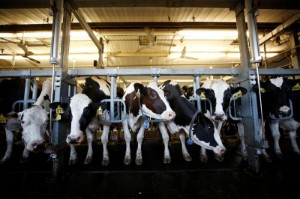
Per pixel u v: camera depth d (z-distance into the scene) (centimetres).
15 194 223
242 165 316
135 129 363
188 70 317
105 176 276
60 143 270
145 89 314
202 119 298
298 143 487
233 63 881
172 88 354
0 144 485
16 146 468
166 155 346
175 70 315
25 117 263
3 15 489
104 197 215
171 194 221
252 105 285
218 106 323
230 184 245
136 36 612
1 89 372
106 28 543
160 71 312
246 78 299
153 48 710
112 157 381
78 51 735
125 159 340
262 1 354
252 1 285
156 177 271
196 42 669
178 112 328
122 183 252
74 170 300
